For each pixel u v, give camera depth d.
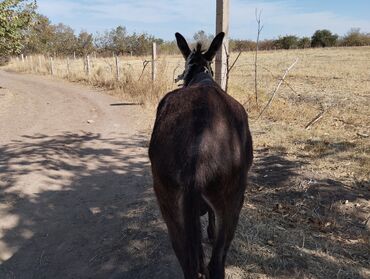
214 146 2.30
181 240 2.45
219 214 2.46
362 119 8.93
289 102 10.74
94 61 31.75
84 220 4.82
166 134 2.42
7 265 3.99
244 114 2.81
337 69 22.25
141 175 6.24
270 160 6.24
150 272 3.60
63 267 3.93
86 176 6.27
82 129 9.56
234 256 3.67
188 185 2.20
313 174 5.55
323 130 7.95
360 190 5.03
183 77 4.10
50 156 7.26
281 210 4.57
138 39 44.47
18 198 5.43
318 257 3.64
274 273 3.44
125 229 4.43
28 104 14.29
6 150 7.76
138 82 14.48
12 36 17.73
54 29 46.75
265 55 36.88
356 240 3.96
